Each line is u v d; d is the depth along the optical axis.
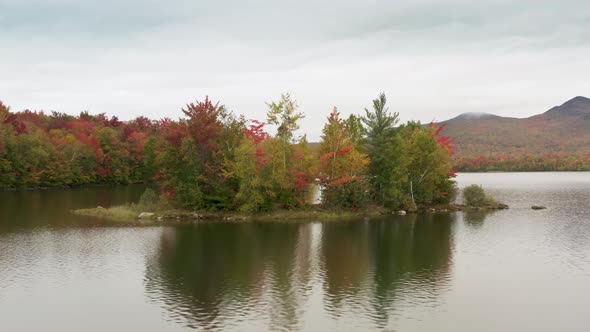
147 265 35.72
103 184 122.88
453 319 25.45
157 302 27.94
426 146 66.38
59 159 107.75
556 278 32.72
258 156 58.16
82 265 35.53
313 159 61.12
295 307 27.20
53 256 38.06
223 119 61.91
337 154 61.91
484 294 29.39
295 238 46.12
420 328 24.28
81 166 113.12
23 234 46.72
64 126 134.88
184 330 24.05
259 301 28.17
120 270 34.31
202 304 27.66
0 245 41.78
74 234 46.94
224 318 25.58
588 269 34.91
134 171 126.88
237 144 60.84
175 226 51.91
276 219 57.12
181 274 33.50
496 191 102.94
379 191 65.44
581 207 71.62
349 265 36.16
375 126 65.19
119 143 125.06
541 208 69.12
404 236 47.34
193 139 58.53
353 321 25.19
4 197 83.19
